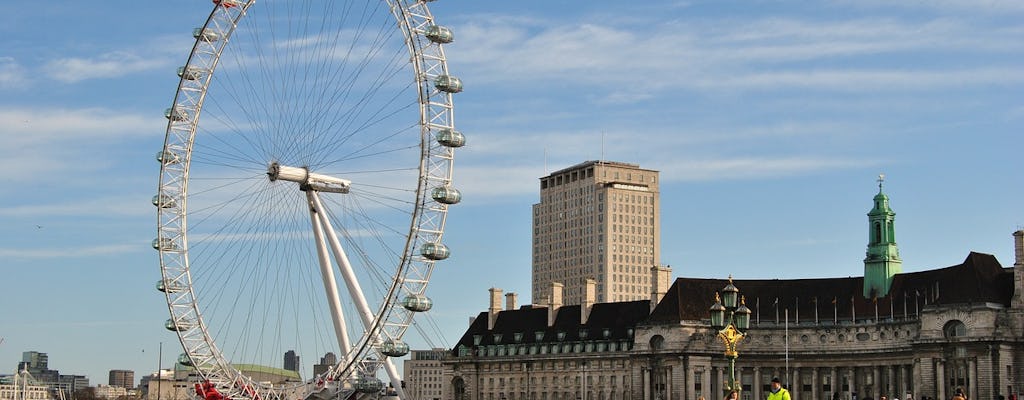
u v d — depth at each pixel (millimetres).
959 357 196375
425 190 130875
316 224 136625
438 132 132000
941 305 199500
